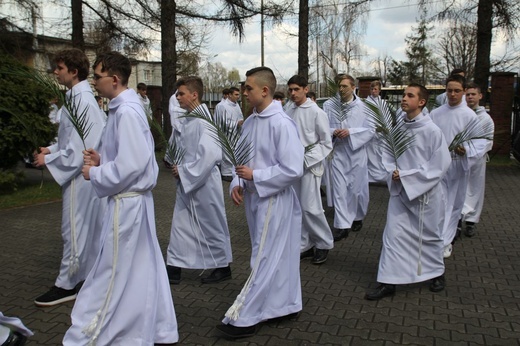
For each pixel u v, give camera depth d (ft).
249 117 12.58
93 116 13.48
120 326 10.20
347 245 20.18
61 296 13.97
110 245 10.12
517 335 12.16
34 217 24.79
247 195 12.55
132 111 10.16
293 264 12.48
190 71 57.47
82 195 13.57
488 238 20.94
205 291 15.11
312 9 46.11
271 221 11.80
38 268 17.26
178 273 15.81
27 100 27.14
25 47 42.42
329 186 22.84
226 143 12.20
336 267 17.39
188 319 13.05
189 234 15.70
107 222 10.28
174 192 31.86
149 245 10.69
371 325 12.67
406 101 14.24
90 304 10.11
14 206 27.09
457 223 18.76
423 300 14.34
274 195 11.82
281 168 11.55
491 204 27.53
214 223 15.61
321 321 12.89
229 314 11.45
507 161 41.91
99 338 10.10
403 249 14.38
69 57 13.56
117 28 47.24
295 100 18.02
